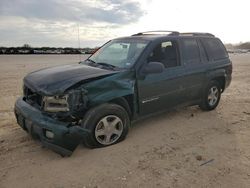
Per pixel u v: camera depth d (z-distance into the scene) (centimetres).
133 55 503
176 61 556
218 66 648
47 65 1794
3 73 1348
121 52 536
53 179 361
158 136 502
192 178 364
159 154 431
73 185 348
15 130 527
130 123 496
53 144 405
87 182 355
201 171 382
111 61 521
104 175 370
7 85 1008
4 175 370
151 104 514
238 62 2456
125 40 569
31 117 420
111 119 450
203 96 629
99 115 430
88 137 427
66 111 404
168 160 412
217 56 662
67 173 375
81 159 412
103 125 441
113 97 442
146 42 523
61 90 400
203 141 483
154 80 505
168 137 498
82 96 413
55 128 391
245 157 424
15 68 1588
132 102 480
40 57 2872
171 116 618
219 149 452
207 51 634
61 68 497
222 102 762
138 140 482
